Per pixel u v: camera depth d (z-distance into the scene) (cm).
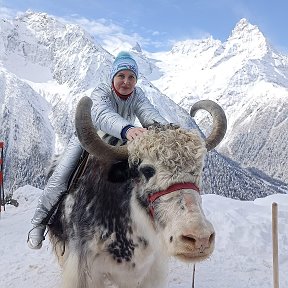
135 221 158
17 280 255
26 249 312
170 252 137
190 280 250
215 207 379
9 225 390
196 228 130
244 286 243
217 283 246
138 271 170
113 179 161
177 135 148
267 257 288
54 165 225
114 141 176
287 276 254
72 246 179
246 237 312
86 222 173
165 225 140
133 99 194
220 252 295
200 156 145
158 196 143
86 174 181
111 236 166
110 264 171
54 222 202
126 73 186
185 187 141
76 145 192
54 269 269
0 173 472
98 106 178
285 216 369
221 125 171
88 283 174
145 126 175
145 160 146
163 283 183
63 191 194
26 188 534
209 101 179
